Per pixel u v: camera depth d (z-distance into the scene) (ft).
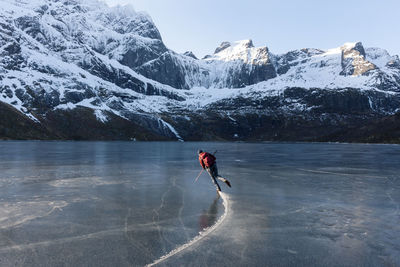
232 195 36.47
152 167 71.51
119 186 42.73
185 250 18.21
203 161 39.19
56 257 16.96
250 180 50.26
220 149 219.00
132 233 21.44
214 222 24.47
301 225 23.73
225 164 83.76
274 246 18.97
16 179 48.83
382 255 17.57
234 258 16.99
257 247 18.79
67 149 172.65
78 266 15.78
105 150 167.02
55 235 20.89
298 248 18.66
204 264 16.15
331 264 16.24
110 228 22.61
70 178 50.67
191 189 40.73
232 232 21.84
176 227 23.00
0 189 39.50
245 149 220.23
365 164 84.38
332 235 21.29
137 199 33.68
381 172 63.52
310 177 54.60
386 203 32.04
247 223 24.18
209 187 42.57
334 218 25.91
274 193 37.96
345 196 36.11
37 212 27.35
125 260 16.60
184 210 28.58
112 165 75.51
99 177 52.26
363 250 18.37
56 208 28.99
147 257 17.07
